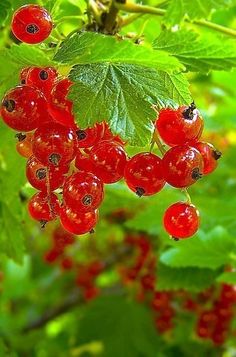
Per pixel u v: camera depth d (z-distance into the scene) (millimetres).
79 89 282
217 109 603
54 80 291
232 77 546
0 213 401
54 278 704
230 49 309
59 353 670
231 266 430
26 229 593
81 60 281
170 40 309
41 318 644
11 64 293
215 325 511
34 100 284
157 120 293
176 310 569
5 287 695
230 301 486
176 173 291
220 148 588
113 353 624
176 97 293
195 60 313
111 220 574
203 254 409
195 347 611
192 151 292
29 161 298
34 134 286
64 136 284
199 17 352
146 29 379
